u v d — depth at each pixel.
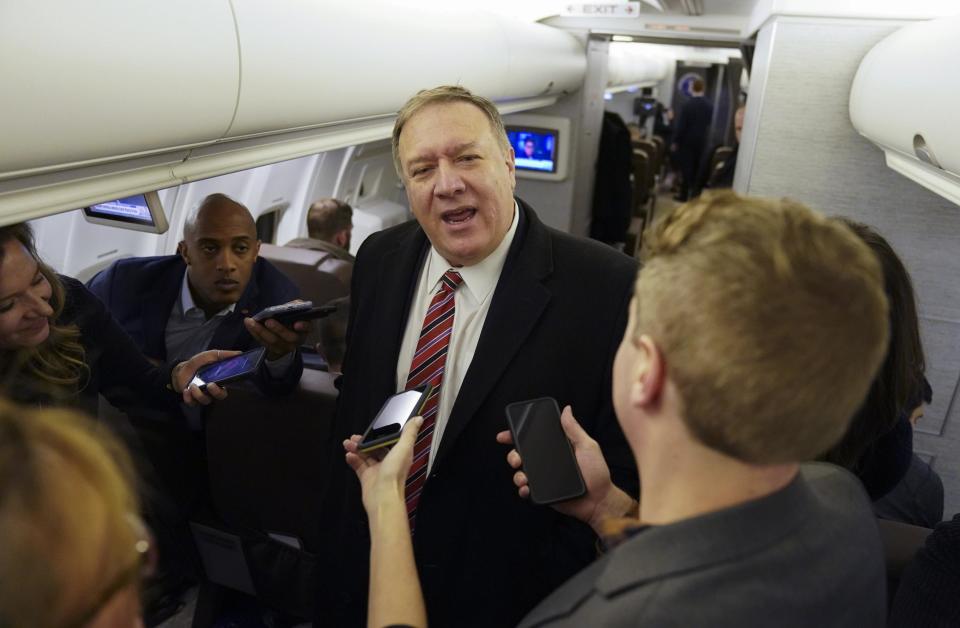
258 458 1.77
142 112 1.00
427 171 1.27
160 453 1.82
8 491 0.43
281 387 1.69
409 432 1.05
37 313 1.29
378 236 1.54
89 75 0.86
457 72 2.19
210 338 2.14
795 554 0.56
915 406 1.51
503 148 1.34
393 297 1.40
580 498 1.10
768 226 0.53
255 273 2.21
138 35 0.94
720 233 0.53
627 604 0.53
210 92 1.14
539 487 1.05
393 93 1.85
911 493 1.88
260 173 3.26
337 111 1.66
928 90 1.37
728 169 5.65
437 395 1.34
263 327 1.61
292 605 1.91
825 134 2.32
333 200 3.27
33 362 1.39
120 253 2.66
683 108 9.62
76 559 0.43
